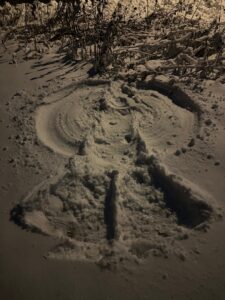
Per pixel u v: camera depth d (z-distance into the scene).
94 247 1.78
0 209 1.97
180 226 1.88
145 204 1.99
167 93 2.76
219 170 2.13
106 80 2.86
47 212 1.96
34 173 2.16
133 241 1.79
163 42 3.27
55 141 2.39
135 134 2.36
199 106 2.53
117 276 1.66
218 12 4.11
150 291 1.60
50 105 2.68
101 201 2.00
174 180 2.02
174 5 4.09
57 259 1.73
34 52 3.35
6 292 1.62
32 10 4.01
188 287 1.61
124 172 2.13
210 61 2.99
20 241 1.81
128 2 4.06
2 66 3.17
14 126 2.51
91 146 2.29
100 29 3.51
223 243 1.77
